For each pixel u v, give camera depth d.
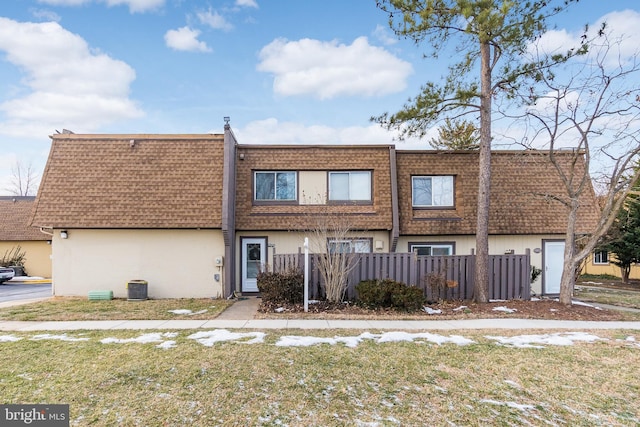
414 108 11.41
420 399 4.52
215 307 10.69
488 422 4.00
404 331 7.86
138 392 4.59
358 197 13.91
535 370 5.57
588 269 24.73
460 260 11.73
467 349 6.55
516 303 11.00
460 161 14.31
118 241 12.60
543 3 10.12
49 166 12.87
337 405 4.32
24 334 7.46
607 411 4.33
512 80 10.89
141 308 10.51
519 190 13.98
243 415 4.06
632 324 8.91
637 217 18.28
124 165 13.04
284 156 14.00
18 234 23.64
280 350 6.32
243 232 13.43
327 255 10.99
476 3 9.73
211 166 13.19
